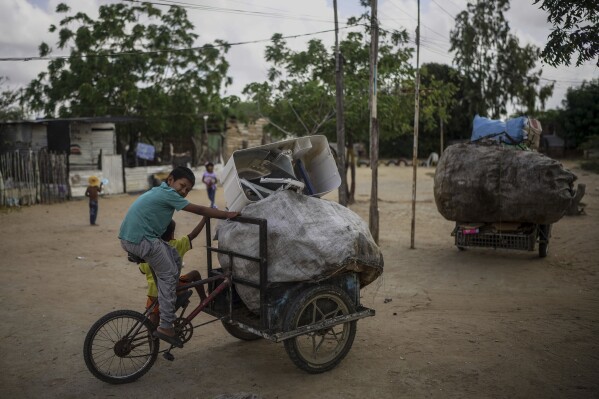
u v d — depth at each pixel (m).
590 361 5.07
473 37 43.38
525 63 43.00
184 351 5.43
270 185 5.35
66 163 21.03
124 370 4.91
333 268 4.58
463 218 10.02
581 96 44.53
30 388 4.56
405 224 14.98
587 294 7.66
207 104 29.22
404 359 5.12
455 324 6.25
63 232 13.27
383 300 7.41
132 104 28.11
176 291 4.76
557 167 9.27
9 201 18.75
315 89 16.50
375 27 11.05
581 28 5.28
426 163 44.41
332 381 4.64
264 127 19.19
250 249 4.68
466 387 4.49
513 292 7.85
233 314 5.04
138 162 26.98
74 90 28.44
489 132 11.30
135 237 4.44
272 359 5.20
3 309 6.84
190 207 4.56
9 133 24.39
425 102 17.30
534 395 4.34
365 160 50.91
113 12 27.81
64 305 7.05
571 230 13.21
